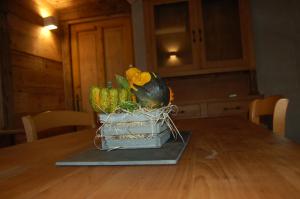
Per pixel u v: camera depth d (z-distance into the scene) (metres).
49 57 2.98
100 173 0.51
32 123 1.15
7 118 2.28
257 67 2.70
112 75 3.18
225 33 2.60
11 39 2.40
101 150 0.71
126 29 3.14
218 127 1.15
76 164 0.59
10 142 2.34
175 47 2.67
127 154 0.63
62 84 3.21
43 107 2.80
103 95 0.72
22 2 2.59
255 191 0.36
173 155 0.59
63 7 3.19
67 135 1.20
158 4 2.67
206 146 0.72
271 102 1.32
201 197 0.35
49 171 0.56
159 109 0.70
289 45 2.67
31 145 0.95
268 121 1.78
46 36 2.95
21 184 0.47
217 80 2.85
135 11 2.80
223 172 0.46
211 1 2.62
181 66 2.62
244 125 1.17
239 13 2.57
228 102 2.45
